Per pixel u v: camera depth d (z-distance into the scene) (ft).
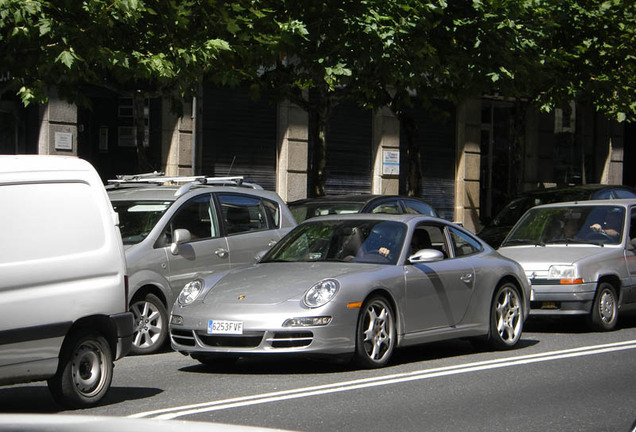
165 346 68.95
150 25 84.69
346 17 98.73
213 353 53.42
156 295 65.82
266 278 55.93
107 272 45.06
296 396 46.93
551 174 191.83
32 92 77.87
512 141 138.31
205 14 85.97
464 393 48.06
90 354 44.75
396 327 57.06
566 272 76.13
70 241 43.62
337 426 40.04
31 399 47.39
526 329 80.33
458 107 173.06
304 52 100.78
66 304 43.01
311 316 52.37
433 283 59.36
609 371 55.57
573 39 132.98
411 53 101.71
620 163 204.13
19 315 41.09
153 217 67.41
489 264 64.23
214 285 56.44
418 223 61.11
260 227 73.51
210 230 69.77
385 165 159.84
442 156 171.73
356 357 54.54
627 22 131.34
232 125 142.20
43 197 42.83
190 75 86.94
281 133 146.72
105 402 45.96
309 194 149.38
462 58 110.93
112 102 137.59
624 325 82.89
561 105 135.74
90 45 77.51
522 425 40.47
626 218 81.92
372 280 55.42
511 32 110.93
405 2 100.99
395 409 43.83
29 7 72.08
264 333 52.24
